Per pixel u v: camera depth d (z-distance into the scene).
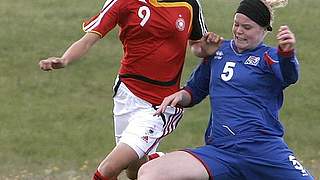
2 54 55.16
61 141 38.56
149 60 22.00
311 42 59.28
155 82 22.17
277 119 19.56
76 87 48.81
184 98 20.62
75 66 52.28
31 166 33.88
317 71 52.91
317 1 69.62
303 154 37.22
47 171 32.75
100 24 21.36
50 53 56.03
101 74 51.28
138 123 22.09
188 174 18.75
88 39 21.19
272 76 19.22
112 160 21.73
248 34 19.25
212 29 61.62
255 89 19.28
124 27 21.88
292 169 19.25
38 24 62.44
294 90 48.84
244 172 19.22
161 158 19.09
